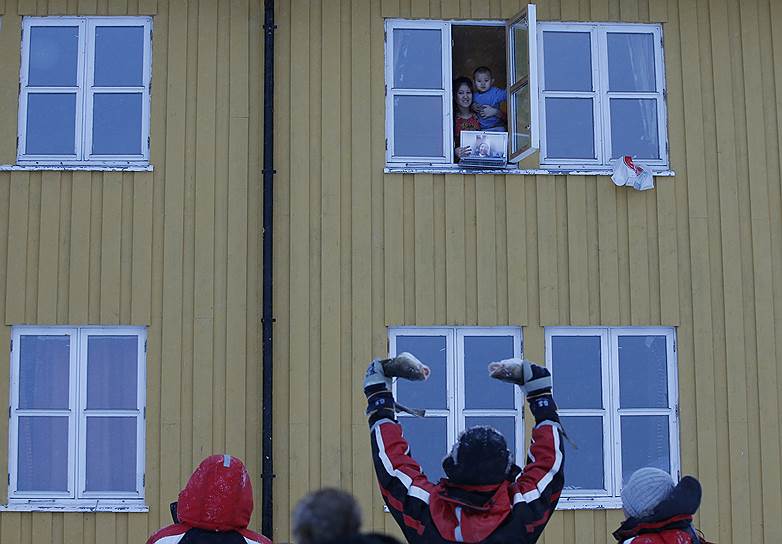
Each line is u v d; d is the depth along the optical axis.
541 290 30.50
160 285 29.97
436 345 30.39
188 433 29.47
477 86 33.31
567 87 31.89
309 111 30.83
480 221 30.64
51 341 29.92
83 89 30.89
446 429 30.08
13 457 29.45
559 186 31.00
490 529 13.62
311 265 30.19
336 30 31.25
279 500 29.28
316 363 29.83
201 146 30.53
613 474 30.19
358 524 10.24
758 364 30.58
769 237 31.17
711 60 31.89
